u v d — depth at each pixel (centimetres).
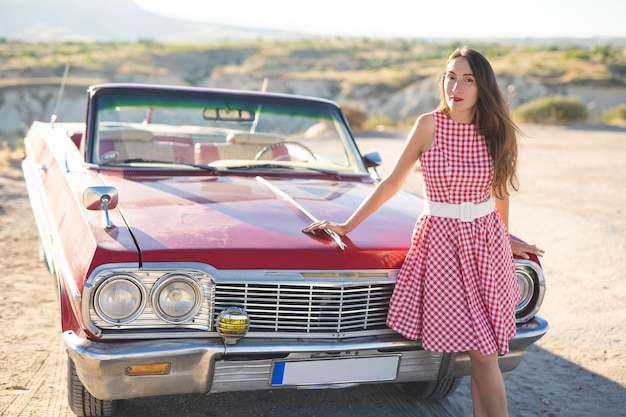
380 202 313
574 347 474
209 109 449
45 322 472
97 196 311
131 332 277
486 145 301
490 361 304
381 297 311
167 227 306
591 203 991
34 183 518
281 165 438
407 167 309
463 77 294
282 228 318
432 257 301
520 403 388
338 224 318
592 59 7181
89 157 413
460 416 365
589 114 2728
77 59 8575
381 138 2023
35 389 369
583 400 394
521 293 330
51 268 415
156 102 441
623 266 668
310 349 290
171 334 281
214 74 8638
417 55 10744
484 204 304
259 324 293
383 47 13625
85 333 277
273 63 10069
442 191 301
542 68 6391
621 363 448
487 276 300
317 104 481
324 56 11300
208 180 400
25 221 786
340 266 299
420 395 381
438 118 301
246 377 290
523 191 1093
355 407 370
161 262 278
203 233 302
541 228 826
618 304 560
